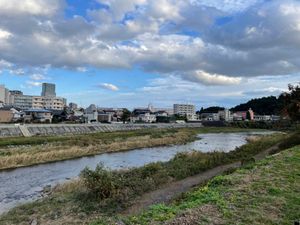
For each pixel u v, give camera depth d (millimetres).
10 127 58750
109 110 165250
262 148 38219
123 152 44406
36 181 25000
